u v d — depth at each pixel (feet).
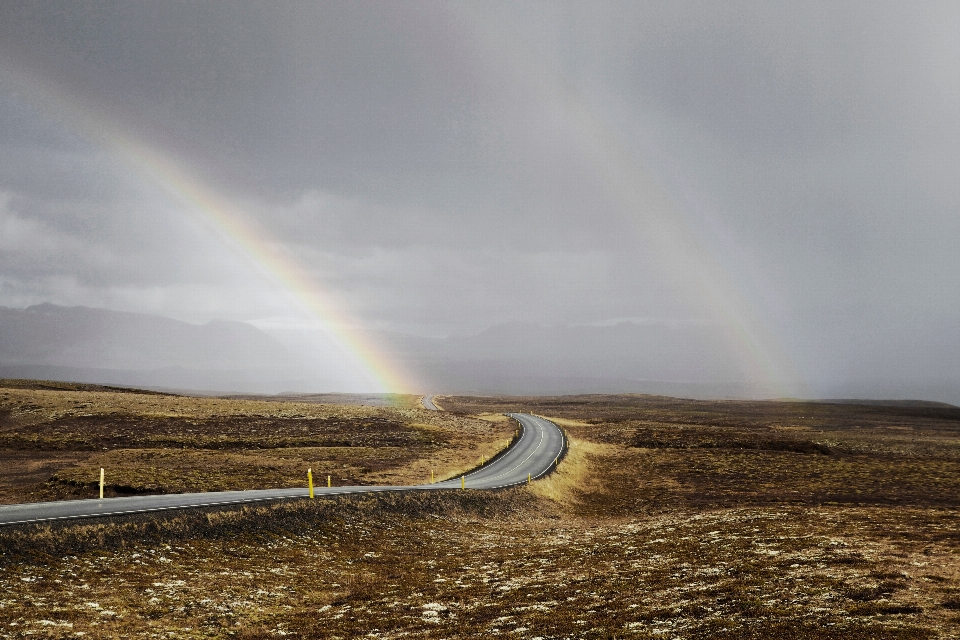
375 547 123.13
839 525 118.11
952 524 116.47
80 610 73.31
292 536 117.80
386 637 69.15
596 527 160.97
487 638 65.10
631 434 354.33
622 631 62.90
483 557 117.39
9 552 84.17
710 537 117.29
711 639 57.62
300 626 75.56
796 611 63.93
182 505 115.14
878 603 63.41
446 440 320.70
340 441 297.33
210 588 86.58
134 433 285.02
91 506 111.45
